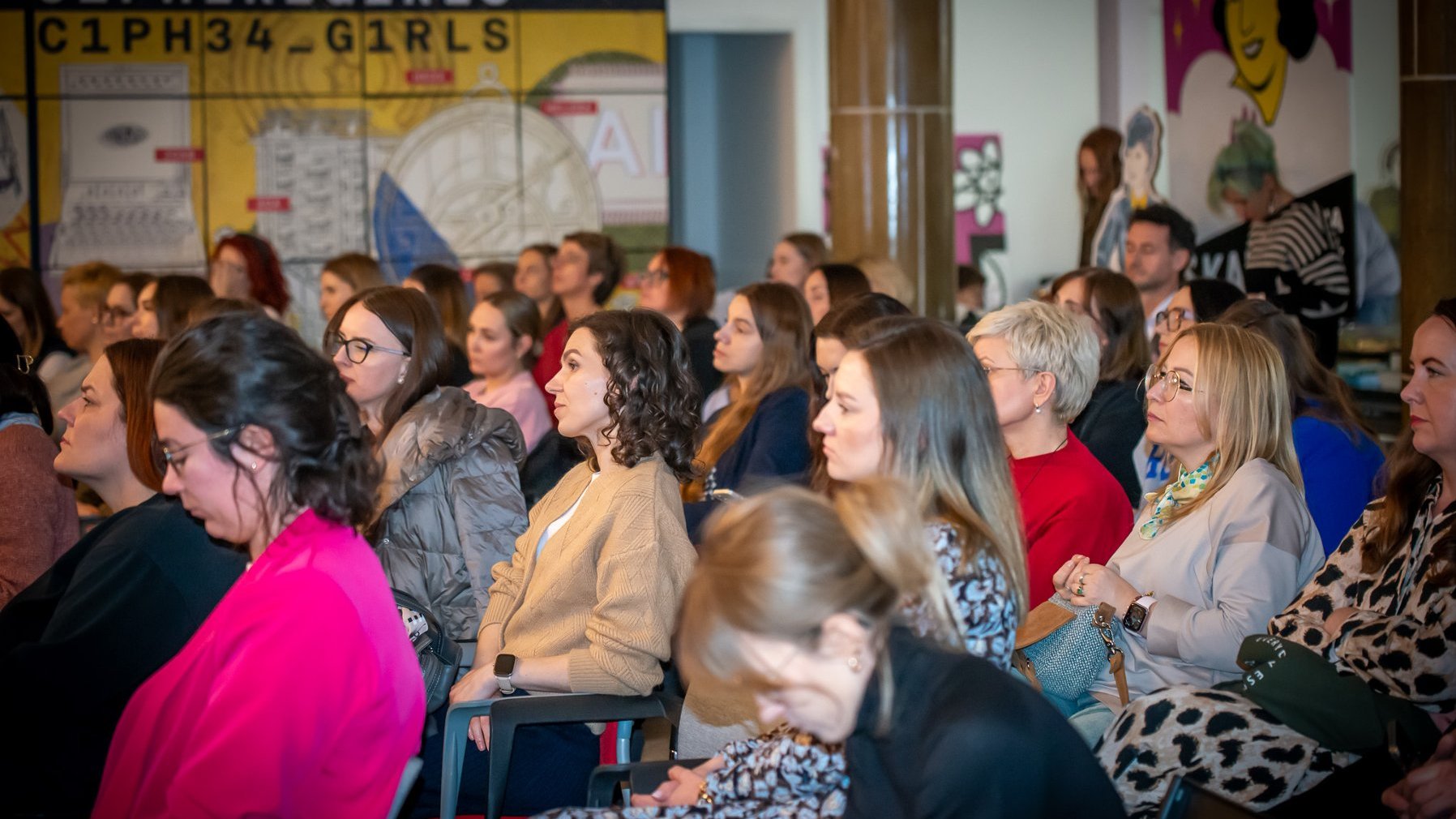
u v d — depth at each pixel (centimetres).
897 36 599
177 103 807
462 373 545
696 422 295
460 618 312
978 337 294
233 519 189
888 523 150
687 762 236
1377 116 689
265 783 175
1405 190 574
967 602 186
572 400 287
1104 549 289
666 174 841
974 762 147
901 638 161
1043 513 290
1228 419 276
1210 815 181
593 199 838
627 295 845
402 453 308
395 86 820
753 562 145
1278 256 591
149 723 188
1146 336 414
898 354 197
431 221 828
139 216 809
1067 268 897
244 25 807
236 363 185
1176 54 649
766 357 400
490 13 821
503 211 832
